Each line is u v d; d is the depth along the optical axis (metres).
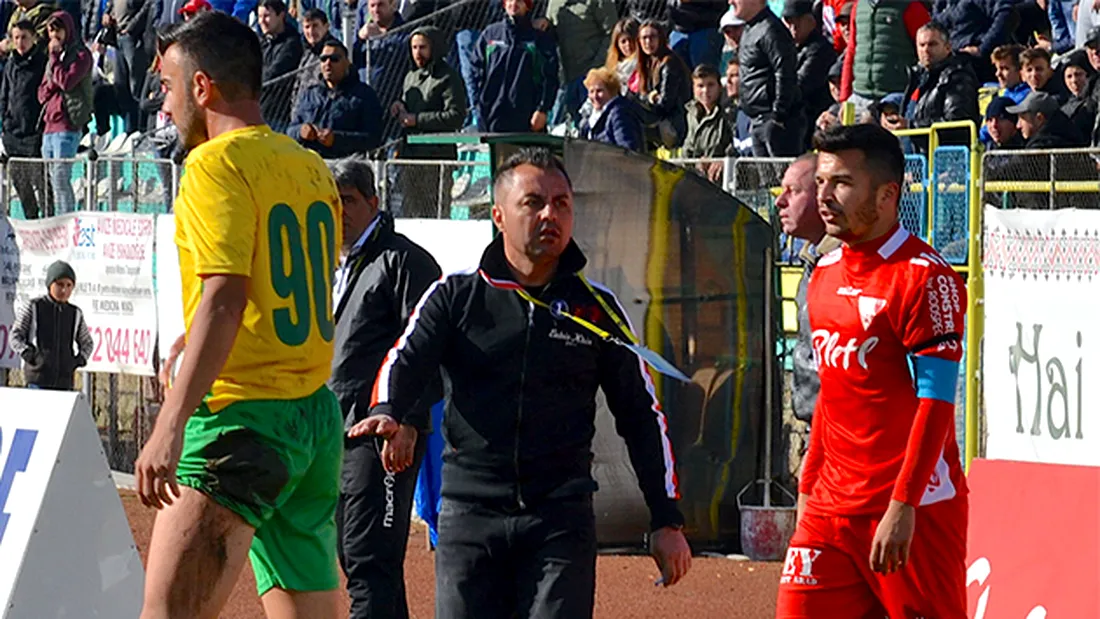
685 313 31.47
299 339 15.53
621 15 49.53
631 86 44.84
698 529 31.72
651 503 16.19
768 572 30.25
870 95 41.69
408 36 47.94
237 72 15.55
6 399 18.88
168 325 39.62
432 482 23.73
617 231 31.03
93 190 43.12
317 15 48.94
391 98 47.84
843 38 45.00
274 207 15.35
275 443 15.28
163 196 41.41
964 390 32.12
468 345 15.99
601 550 30.56
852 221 16.14
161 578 14.97
